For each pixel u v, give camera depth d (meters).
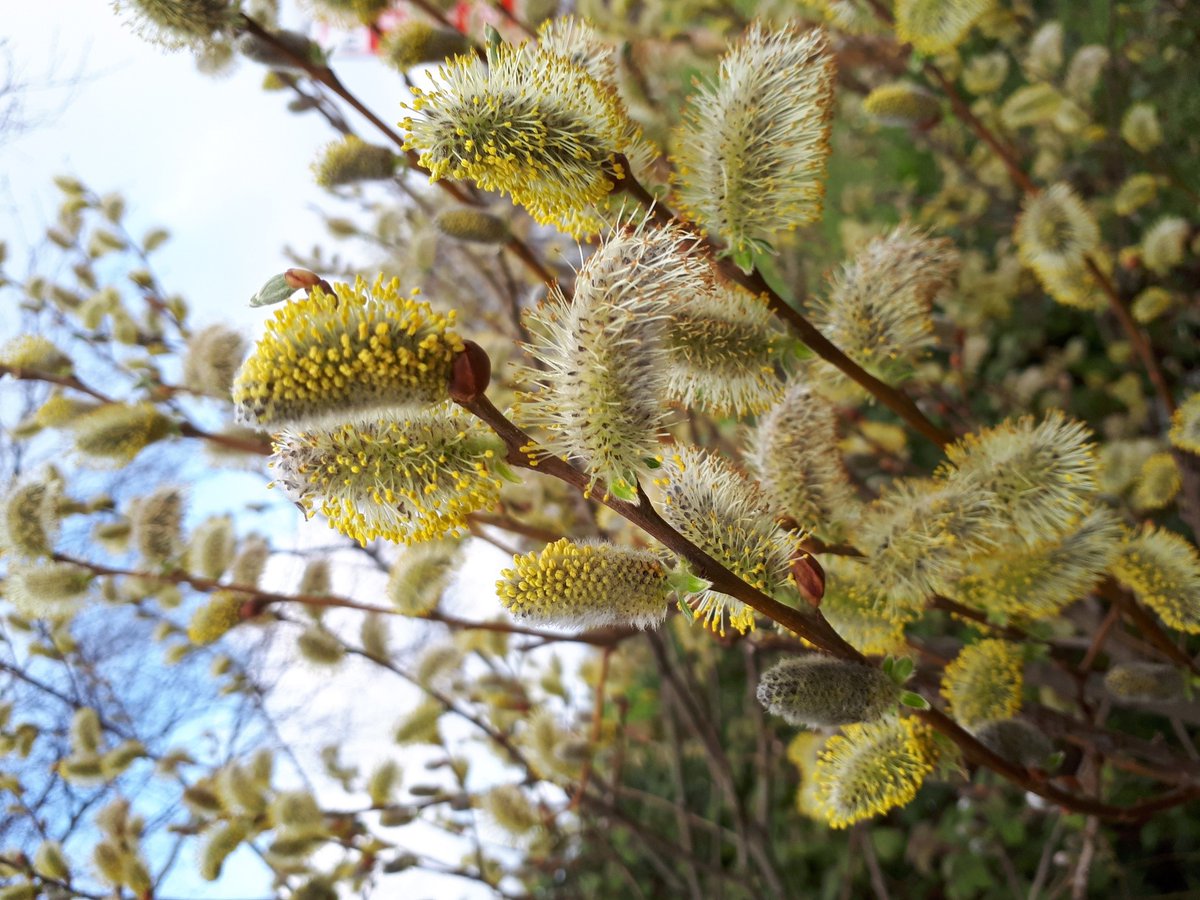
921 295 0.24
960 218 0.52
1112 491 0.34
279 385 0.13
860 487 0.37
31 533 0.29
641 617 0.17
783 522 0.22
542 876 0.48
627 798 0.56
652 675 0.54
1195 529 0.34
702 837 0.53
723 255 0.21
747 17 0.46
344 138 0.30
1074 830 0.41
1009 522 0.21
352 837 0.34
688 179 0.21
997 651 0.23
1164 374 0.47
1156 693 0.24
